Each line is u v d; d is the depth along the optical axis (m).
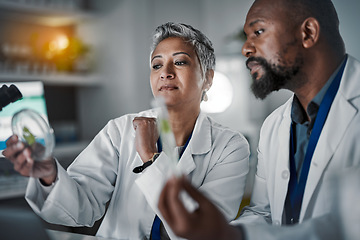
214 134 1.46
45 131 1.03
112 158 1.44
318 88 1.08
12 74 2.82
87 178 1.35
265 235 0.82
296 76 1.05
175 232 0.67
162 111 0.71
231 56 3.86
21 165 1.06
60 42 3.25
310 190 1.05
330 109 1.08
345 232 0.80
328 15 1.04
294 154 1.17
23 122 1.01
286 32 1.03
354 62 1.10
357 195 0.79
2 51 3.00
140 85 3.46
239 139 1.44
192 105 1.42
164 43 1.41
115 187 1.42
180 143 1.45
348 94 1.06
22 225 0.82
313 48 1.04
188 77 1.38
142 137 1.33
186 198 0.68
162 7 3.63
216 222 0.68
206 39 1.48
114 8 3.48
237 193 1.32
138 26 3.44
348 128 1.04
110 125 1.52
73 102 3.70
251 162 3.16
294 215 1.11
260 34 1.06
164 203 0.67
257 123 3.72
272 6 1.04
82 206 1.27
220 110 3.40
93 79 3.42
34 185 1.15
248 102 3.78
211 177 1.35
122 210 1.37
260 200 1.32
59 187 1.16
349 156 1.03
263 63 1.06
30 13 3.14
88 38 3.63
